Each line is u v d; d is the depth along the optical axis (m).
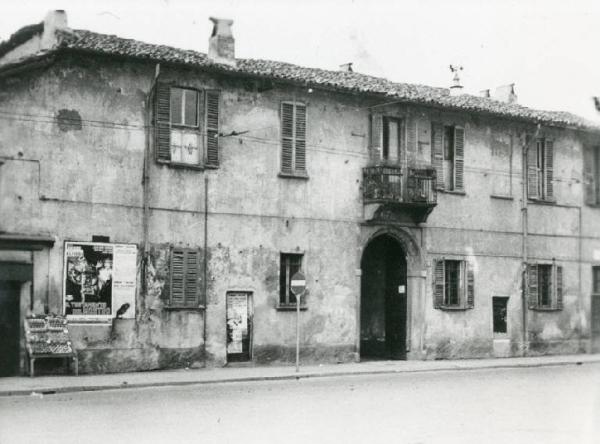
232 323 26.20
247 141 26.69
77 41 23.30
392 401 18.55
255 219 26.72
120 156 24.33
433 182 29.83
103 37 24.56
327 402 18.19
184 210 25.36
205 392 20.08
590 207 36.16
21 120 22.94
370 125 29.52
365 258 31.94
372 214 28.75
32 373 22.17
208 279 25.67
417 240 30.34
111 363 23.81
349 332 28.56
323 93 28.47
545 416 16.53
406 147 30.17
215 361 25.66
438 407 17.66
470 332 31.64
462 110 31.16
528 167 34.03
